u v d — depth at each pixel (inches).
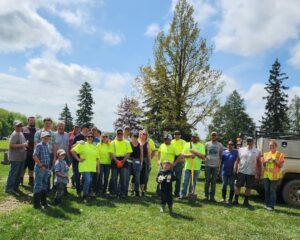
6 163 776.3
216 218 379.2
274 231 344.8
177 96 938.1
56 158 448.1
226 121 3063.5
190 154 474.0
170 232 316.5
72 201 418.6
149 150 497.4
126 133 503.8
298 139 503.2
